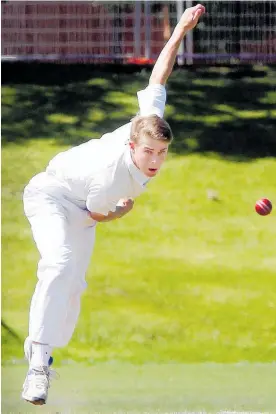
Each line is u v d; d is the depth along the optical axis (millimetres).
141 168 15359
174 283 36562
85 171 15930
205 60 47844
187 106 45781
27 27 47594
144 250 38438
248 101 46125
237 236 39500
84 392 25359
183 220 40188
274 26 47938
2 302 35719
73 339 32781
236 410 22516
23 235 39312
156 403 23547
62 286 15469
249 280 36844
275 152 43938
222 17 48219
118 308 35000
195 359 31766
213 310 35000
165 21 47719
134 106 45531
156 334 33469
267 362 31203
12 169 42281
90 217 16531
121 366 30125
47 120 44844
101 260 37750
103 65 47094
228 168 42938
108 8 48094
